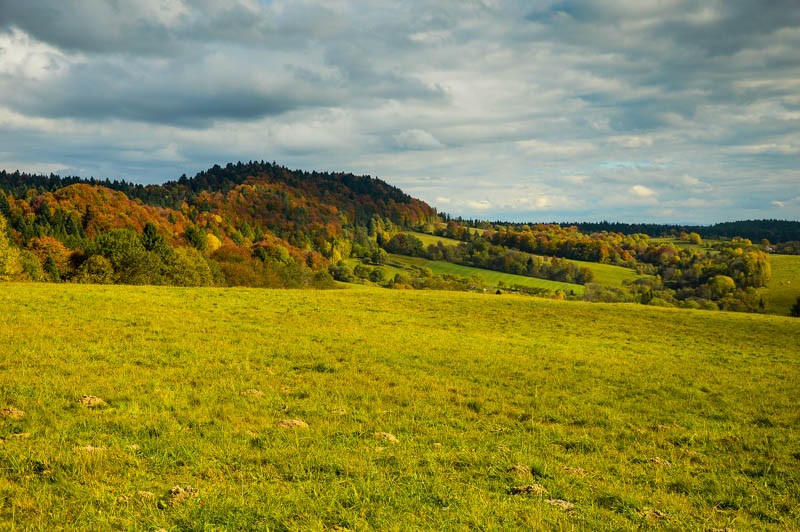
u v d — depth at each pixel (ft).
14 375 55.36
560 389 75.00
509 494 35.86
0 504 27.50
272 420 49.16
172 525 26.99
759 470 46.42
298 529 27.68
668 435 56.29
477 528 29.53
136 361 68.95
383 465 38.96
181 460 36.50
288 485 33.68
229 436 42.73
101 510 27.81
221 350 80.79
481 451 44.55
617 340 137.28
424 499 33.27
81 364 63.67
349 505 31.53
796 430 61.31
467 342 112.47
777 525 34.94
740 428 61.11
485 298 207.82
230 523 27.71
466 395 67.56
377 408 57.06
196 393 55.62
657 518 33.96
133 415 45.93
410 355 91.35
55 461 33.71
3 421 41.14
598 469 43.73
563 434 53.62
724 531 32.53
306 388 63.21
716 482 42.45
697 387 83.10
